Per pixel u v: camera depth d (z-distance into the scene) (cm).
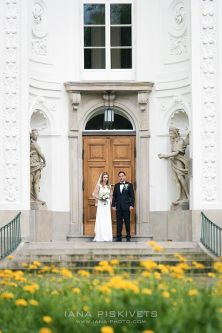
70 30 2825
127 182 2680
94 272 1697
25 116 2611
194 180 2603
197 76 2622
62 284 1468
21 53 2612
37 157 2714
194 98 2616
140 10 2834
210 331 1139
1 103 2608
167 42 2791
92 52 2852
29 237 2594
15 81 2611
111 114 2789
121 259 2261
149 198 2805
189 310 1210
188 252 2388
